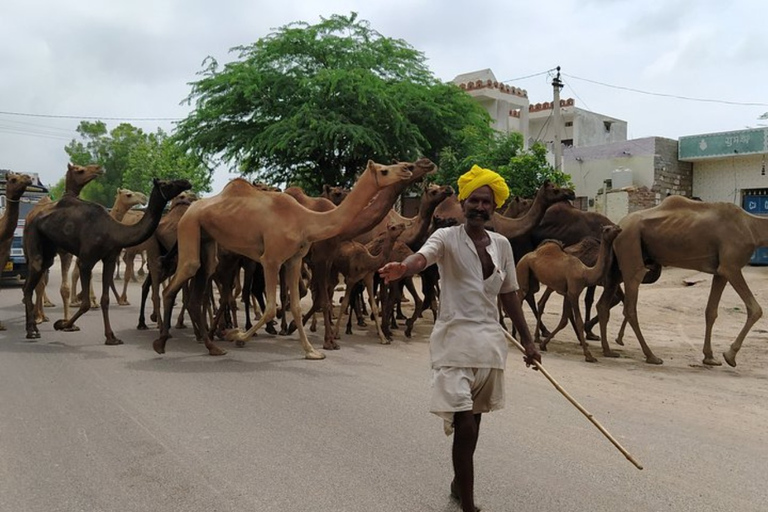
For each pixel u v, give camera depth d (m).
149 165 42.34
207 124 21.12
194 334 10.77
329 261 9.71
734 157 22.59
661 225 9.10
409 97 20.53
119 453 4.95
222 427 5.60
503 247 4.03
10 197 10.95
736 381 7.81
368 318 13.21
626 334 11.48
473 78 34.94
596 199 23.56
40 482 4.40
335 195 12.78
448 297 3.86
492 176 3.90
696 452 5.12
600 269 8.87
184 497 4.18
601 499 4.21
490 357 3.79
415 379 7.52
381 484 4.40
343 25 21.70
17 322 11.87
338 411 6.11
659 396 6.95
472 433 3.76
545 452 5.05
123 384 7.06
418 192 23.86
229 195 8.93
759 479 4.59
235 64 20.80
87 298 10.09
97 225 9.48
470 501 3.82
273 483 4.41
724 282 8.95
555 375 7.93
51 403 6.27
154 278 10.92
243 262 11.22
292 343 10.09
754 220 8.81
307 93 20.27
